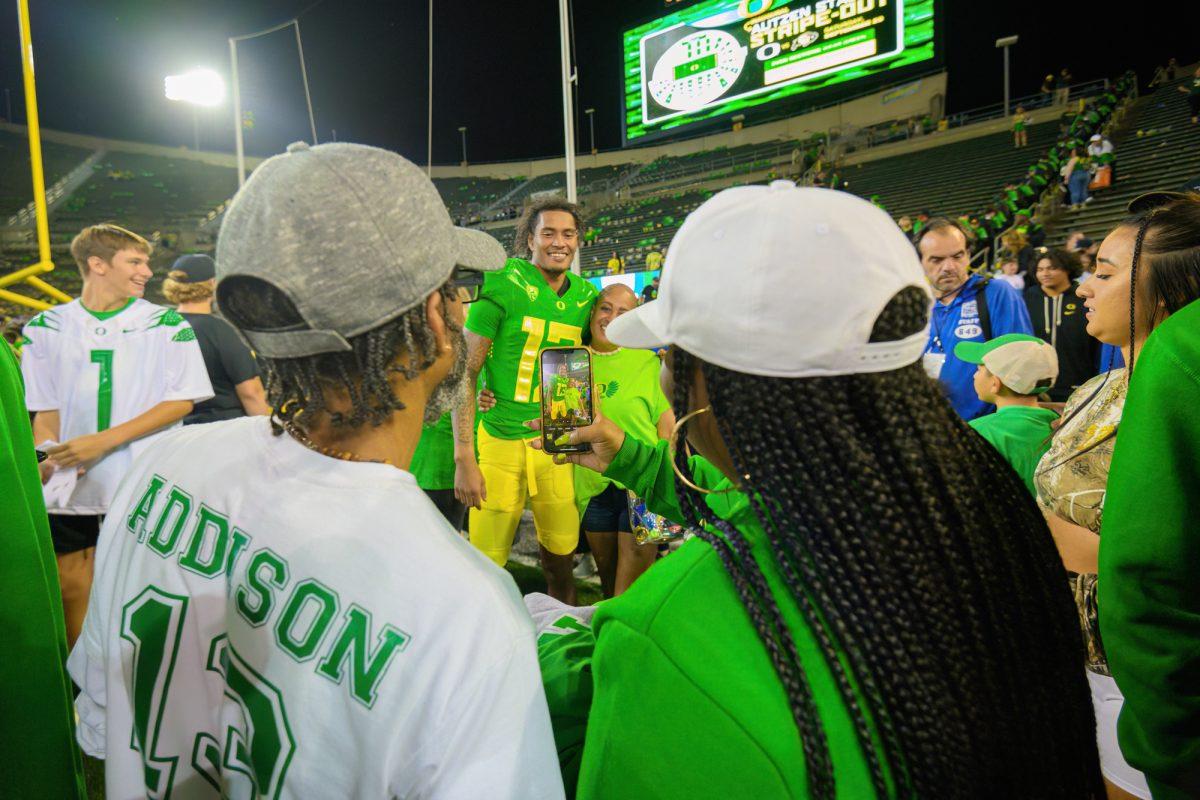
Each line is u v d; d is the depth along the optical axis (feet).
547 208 9.98
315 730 2.29
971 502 2.27
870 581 2.04
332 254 2.32
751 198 2.27
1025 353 6.07
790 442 2.15
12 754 3.51
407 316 2.49
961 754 2.03
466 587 2.30
